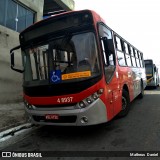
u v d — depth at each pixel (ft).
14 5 35.09
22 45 19.30
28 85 17.92
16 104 32.63
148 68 61.31
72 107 15.44
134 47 32.09
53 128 21.02
